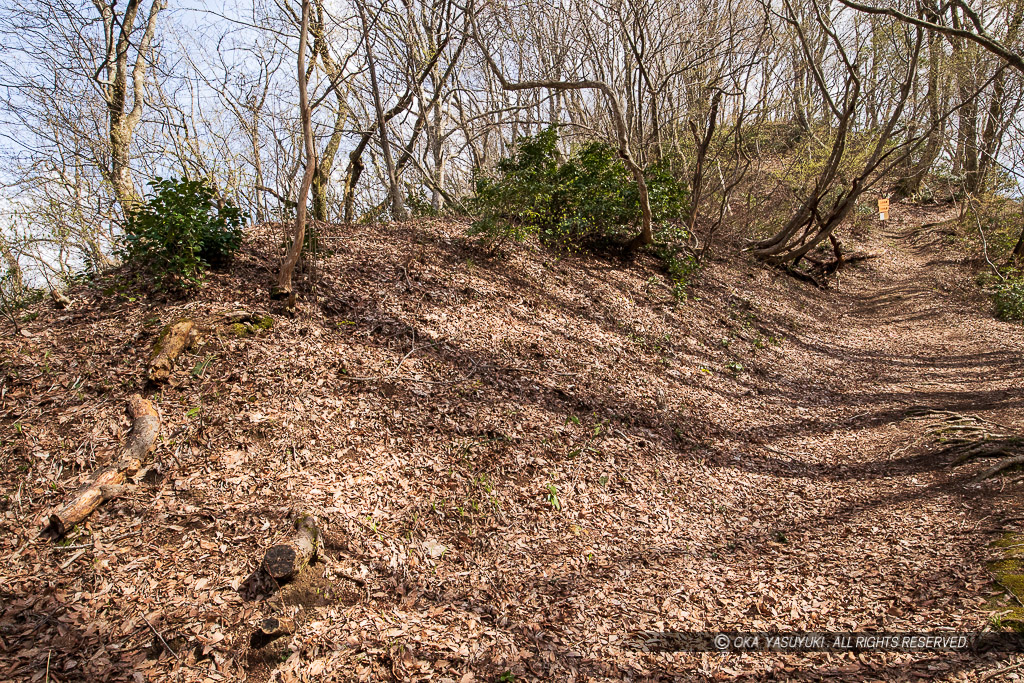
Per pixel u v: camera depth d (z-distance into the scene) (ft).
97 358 18.63
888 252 71.97
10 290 24.79
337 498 15.31
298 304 23.04
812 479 21.56
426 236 32.81
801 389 32.09
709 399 27.73
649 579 15.33
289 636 11.78
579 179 39.52
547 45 57.52
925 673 11.27
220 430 16.69
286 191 40.27
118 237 31.12
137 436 15.67
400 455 17.72
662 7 53.21
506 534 16.16
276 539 13.69
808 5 65.62
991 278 54.75
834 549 16.72
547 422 21.42
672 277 42.14
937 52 63.36
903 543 16.57
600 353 28.32
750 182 69.67
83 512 13.52
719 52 59.06
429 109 46.55
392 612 13.00
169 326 19.15
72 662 10.72
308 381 19.34
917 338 43.34
